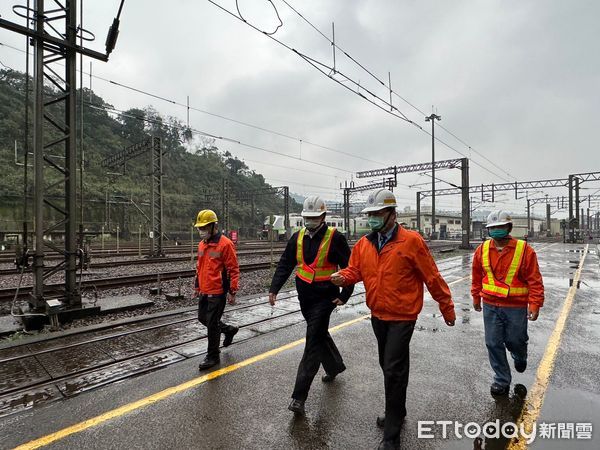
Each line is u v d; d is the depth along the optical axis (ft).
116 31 23.75
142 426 10.06
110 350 16.10
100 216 149.59
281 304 25.40
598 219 294.46
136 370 13.92
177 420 10.36
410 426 10.01
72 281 23.29
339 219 173.17
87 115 206.69
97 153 186.91
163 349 16.28
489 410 10.80
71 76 23.39
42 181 22.17
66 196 23.52
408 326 9.25
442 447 9.07
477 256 12.91
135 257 69.92
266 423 10.18
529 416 10.46
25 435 9.70
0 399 11.71
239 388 12.31
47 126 114.52
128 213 160.86
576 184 127.24
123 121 234.58
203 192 234.79
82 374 13.60
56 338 17.90
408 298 9.27
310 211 11.37
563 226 132.77
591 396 11.60
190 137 286.46
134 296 27.94
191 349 16.25
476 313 23.02
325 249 11.35
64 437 9.59
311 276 11.36
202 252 14.66
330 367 12.54
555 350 15.79
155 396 11.78
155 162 73.77
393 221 9.67
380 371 13.69
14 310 24.07
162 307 25.89
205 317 14.71
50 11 22.53
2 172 134.62
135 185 188.75
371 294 9.64
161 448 9.07
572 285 33.63
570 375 13.19
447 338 17.70
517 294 11.76
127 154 90.43
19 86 186.60
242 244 125.49
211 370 13.84
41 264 22.12
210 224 14.49
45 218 128.16
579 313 22.54
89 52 23.88
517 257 11.80
